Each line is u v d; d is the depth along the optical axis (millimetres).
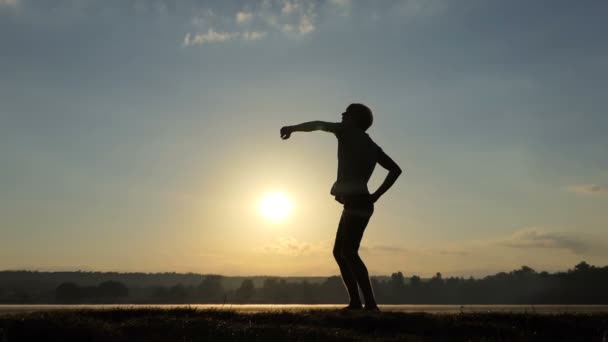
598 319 10898
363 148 10812
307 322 9812
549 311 12133
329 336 8383
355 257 10758
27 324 7812
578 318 10930
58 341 7551
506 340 9227
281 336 8227
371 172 10969
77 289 161000
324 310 10758
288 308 11359
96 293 164125
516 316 10672
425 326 9617
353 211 10703
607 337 9609
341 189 10758
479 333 9516
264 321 9852
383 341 8453
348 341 8273
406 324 9672
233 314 10469
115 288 166125
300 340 8102
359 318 9758
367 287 10781
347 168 10781
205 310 10680
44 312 9484
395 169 11062
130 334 8320
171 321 9070
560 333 9953
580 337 9758
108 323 8875
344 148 10852
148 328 8664
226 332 8453
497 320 10461
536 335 9680
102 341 7758
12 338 7395
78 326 7988
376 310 10578
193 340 8031
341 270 11109
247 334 8336
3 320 8000
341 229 10961
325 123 10875
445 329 9555
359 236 10797
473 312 11133
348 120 11203
